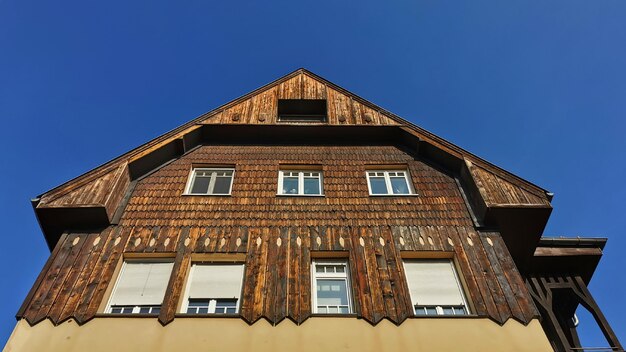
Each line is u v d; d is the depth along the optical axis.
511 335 8.47
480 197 10.98
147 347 8.11
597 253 11.22
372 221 10.90
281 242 10.27
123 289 9.46
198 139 13.70
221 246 10.12
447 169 12.69
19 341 8.16
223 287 9.55
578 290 10.94
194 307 9.23
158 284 9.59
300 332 8.39
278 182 12.30
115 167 11.48
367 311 8.81
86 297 8.97
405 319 8.69
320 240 10.34
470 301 9.29
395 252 10.11
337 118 14.23
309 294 9.12
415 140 13.31
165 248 10.05
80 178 11.03
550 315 10.25
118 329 8.38
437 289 9.69
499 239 10.44
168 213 10.94
